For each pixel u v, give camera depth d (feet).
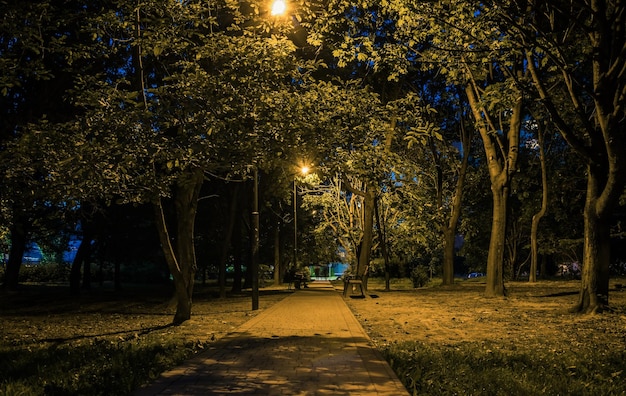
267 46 39.86
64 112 81.20
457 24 49.44
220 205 115.14
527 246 152.46
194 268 54.70
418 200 113.91
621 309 55.06
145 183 37.65
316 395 22.13
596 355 31.50
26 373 26.18
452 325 48.80
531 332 43.14
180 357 30.78
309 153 40.88
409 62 54.95
